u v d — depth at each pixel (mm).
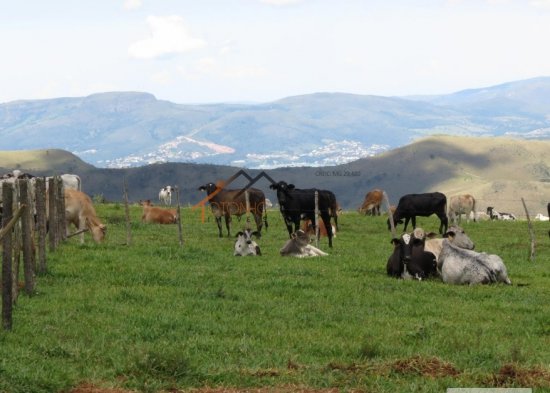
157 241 32906
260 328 15414
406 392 10633
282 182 35312
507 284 23141
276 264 25953
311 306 18188
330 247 33750
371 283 22297
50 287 19266
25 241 17938
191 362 11828
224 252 29594
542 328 16250
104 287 19688
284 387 10828
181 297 18812
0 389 9938
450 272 23062
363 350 13258
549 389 10969
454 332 15359
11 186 16281
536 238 41562
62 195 28359
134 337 14133
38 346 12898
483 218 72000
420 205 44594
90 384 10680
